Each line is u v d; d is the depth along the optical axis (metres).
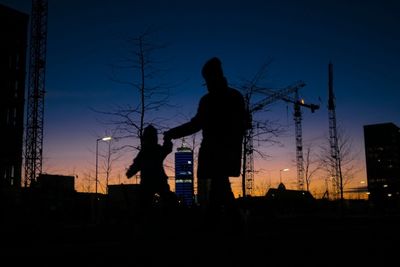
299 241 4.67
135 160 7.77
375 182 199.38
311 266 3.32
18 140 78.94
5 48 83.00
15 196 57.88
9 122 79.62
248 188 59.31
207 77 4.29
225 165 4.07
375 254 3.96
